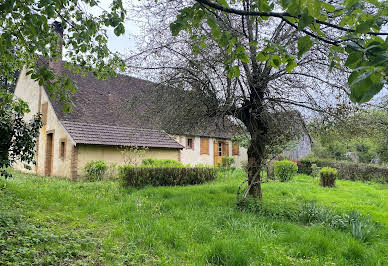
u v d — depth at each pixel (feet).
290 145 29.86
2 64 20.90
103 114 54.54
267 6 6.65
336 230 19.67
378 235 18.35
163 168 40.68
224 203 26.48
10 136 26.13
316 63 23.17
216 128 29.01
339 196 34.78
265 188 38.40
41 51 13.75
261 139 27.14
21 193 27.48
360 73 4.28
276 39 22.34
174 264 13.55
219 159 81.76
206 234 17.38
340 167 63.93
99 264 13.37
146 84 26.96
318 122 25.38
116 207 23.45
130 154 51.62
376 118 23.93
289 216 22.77
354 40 5.43
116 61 19.83
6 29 14.69
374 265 14.06
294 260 13.60
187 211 22.67
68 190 31.40
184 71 24.59
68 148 47.42
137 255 14.30
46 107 55.31
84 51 16.51
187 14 7.66
